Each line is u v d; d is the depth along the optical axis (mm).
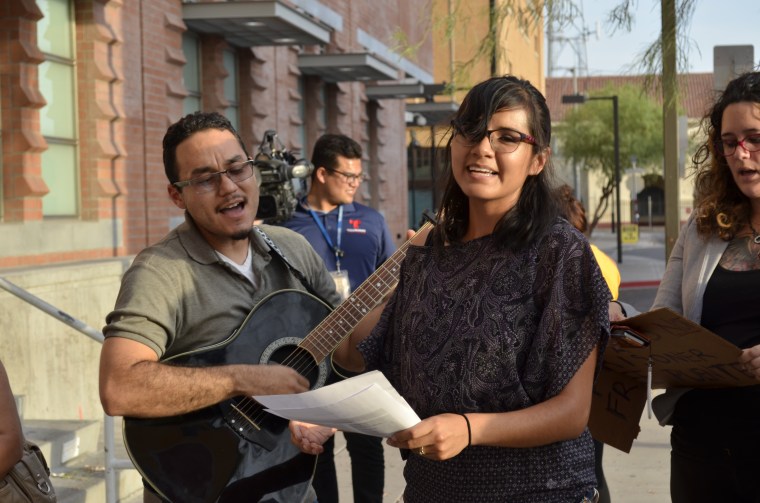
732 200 3621
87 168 9391
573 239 2613
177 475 3346
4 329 6836
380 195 20922
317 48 16531
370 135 20641
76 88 9336
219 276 3438
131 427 3359
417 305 2756
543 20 9828
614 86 50688
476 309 2645
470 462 2645
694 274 3627
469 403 2617
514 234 2635
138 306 3260
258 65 13695
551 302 2576
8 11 8211
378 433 2521
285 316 3512
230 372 3230
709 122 3725
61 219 9055
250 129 13414
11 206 8289
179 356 3352
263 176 5840
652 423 8297
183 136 3387
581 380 2568
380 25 20891
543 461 2625
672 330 3127
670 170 10703
